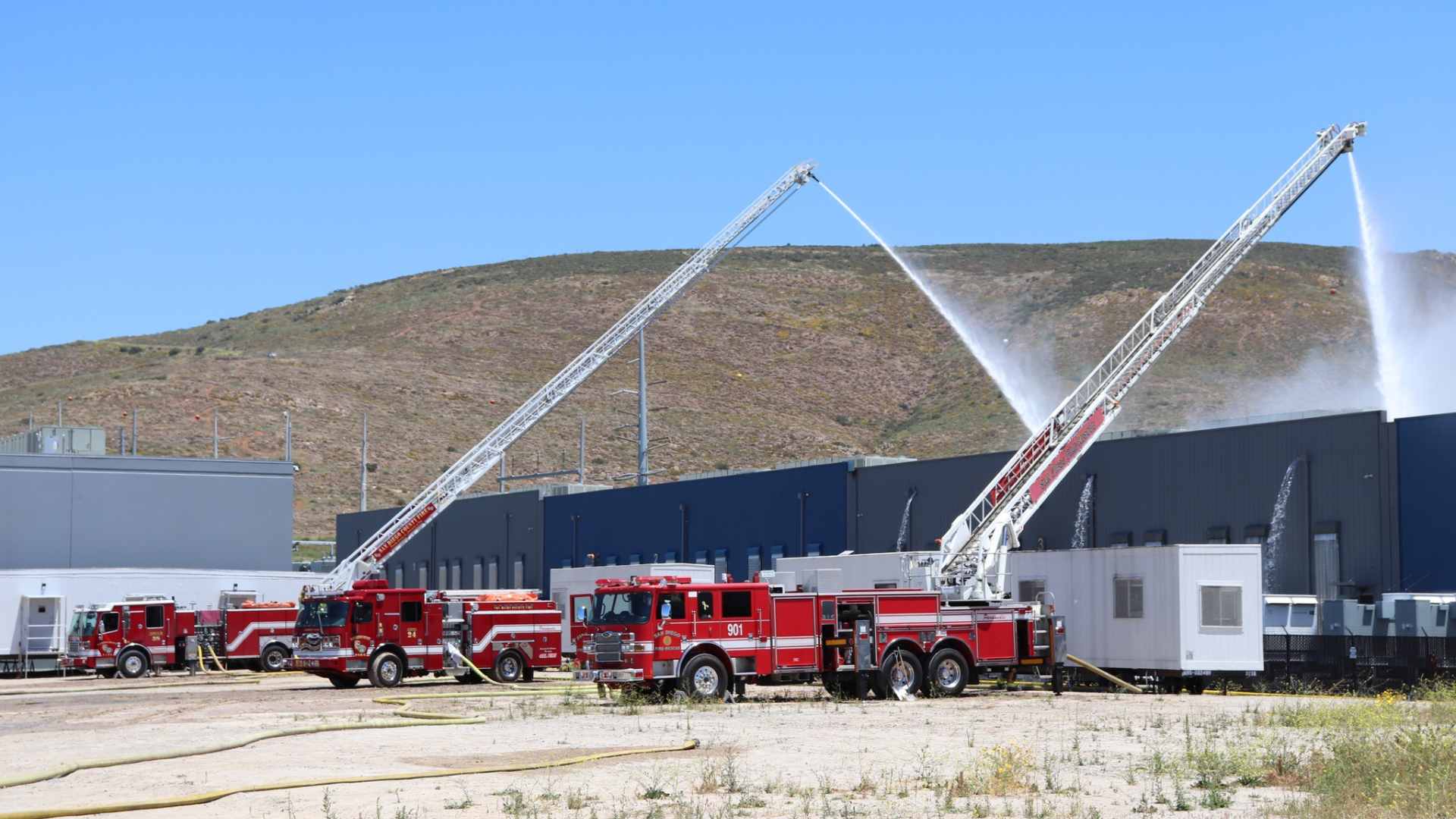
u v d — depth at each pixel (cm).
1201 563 3488
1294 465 4031
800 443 14525
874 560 4097
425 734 2556
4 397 15225
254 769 2066
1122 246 17912
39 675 5528
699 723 2697
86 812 1647
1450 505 3644
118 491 6831
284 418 13600
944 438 14012
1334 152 4438
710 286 18462
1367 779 1662
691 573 4988
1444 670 3266
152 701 3681
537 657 4384
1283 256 15838
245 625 5322
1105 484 4597
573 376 5600
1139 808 1633
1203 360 13538
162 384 14100
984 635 3428
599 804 1686
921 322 17400
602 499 6988
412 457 13338
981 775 1889
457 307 18500
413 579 8481
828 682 3381
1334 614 3612
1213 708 2992
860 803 1686
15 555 6588
